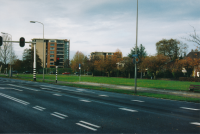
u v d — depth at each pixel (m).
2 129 5.90
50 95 14.42
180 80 46.59
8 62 49.47
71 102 11.34
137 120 7.37
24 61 96.88
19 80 34.69
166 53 72.38
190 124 6.92
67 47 135.12
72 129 6.03
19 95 13.95
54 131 5.79
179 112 9.12
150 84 29.22
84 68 84.31
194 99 13.93
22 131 5.74
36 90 17.88
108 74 69.19
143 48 79.62
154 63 54.09
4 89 17.95
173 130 6.14
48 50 122.38
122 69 62.81
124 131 5.94
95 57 88.69
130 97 14.54
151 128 6.32
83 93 16.41
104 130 6.00
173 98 14.29
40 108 9.30
